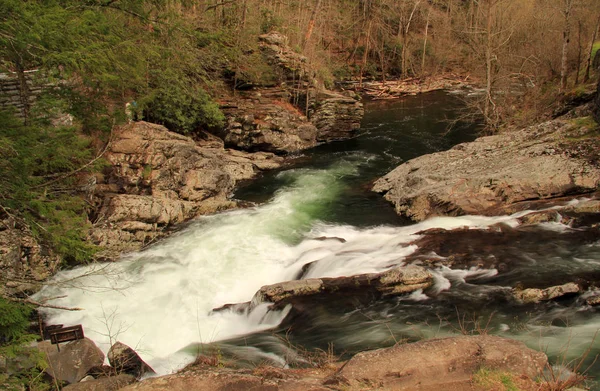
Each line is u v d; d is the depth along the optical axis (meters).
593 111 14.62
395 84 38.47
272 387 4.71
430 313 7.63
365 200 14.59
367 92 36.00
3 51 6.87
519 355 4.88
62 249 7.09
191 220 13.00
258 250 11.29
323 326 7.60
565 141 13.42
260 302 8.50
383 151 20.30
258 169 18.14
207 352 7.19
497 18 24.84
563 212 10.70
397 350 5.03
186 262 10.73
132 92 15.98
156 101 16.94
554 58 22.45
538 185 11.86
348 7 41.97
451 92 35.03
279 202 14.57
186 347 7.54
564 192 11.72
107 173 12.58
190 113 17.97
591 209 10.66
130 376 5.95
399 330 7.20
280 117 20.28
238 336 7.87
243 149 19.67
